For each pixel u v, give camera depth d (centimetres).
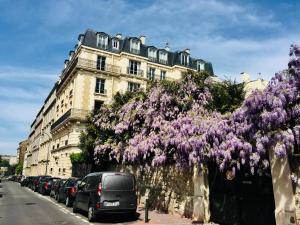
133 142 1598
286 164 845
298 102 898
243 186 1012
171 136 1274
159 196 1513
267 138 894
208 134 1098
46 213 1420
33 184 3244
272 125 912
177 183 1372
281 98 900
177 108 1473
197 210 1189
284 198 837
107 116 2136
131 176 1285
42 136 6669
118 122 1950
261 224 923
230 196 1064
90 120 2458
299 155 819
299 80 903
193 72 1508
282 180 849
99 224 1136
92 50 3994
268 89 946
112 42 4225
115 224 1137
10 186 4228
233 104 1297
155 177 1579
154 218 1266
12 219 1232
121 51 4147
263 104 937
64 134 4172
